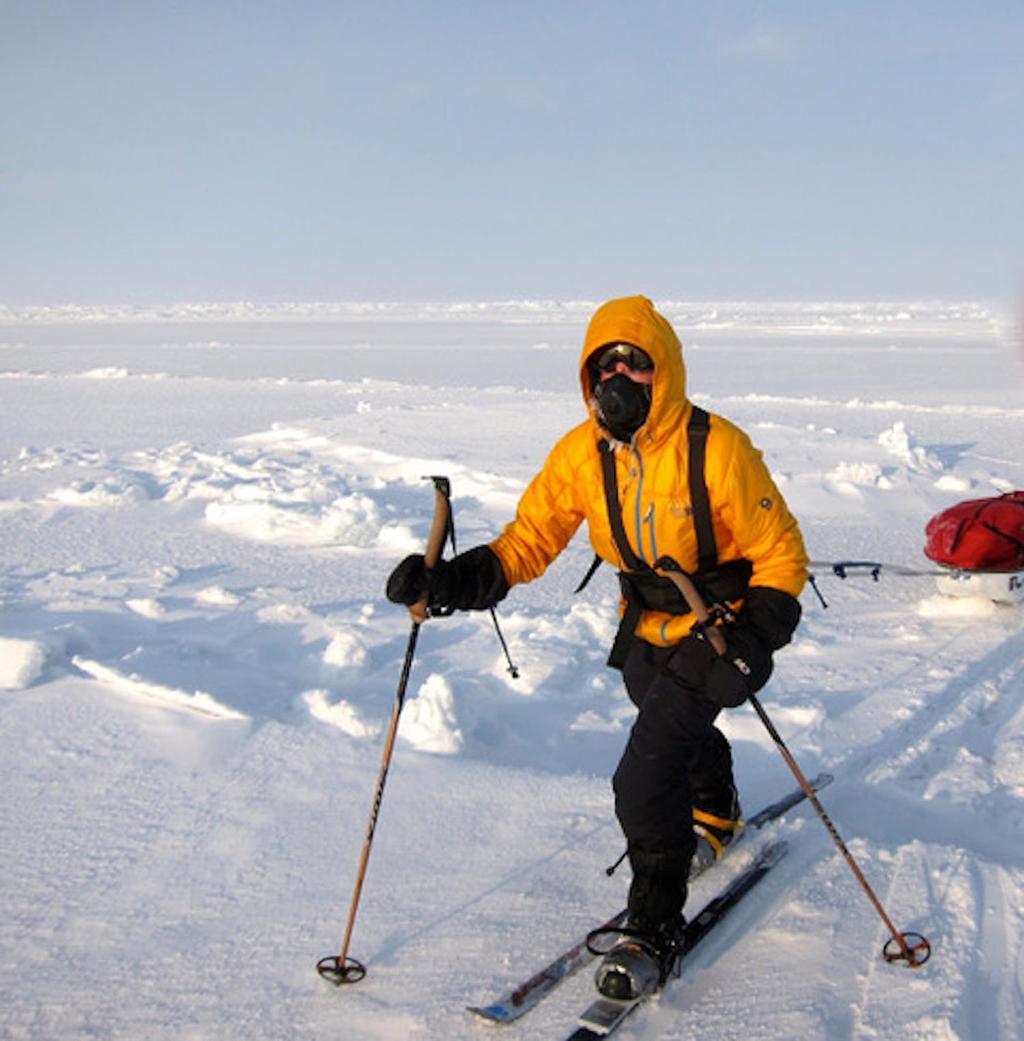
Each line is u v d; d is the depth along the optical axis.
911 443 12.60
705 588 3.05
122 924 3.15
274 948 3.05
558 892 3.32
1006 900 3.27
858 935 3.09
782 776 4.37
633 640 3.18
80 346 47.03
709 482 2.90
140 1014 2.77
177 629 6.08
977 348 39.75
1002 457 13.03
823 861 3.54
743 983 2.90
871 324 65.50
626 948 2.79
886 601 7.02
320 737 4.42
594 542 3.20
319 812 3.82
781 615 2.91
